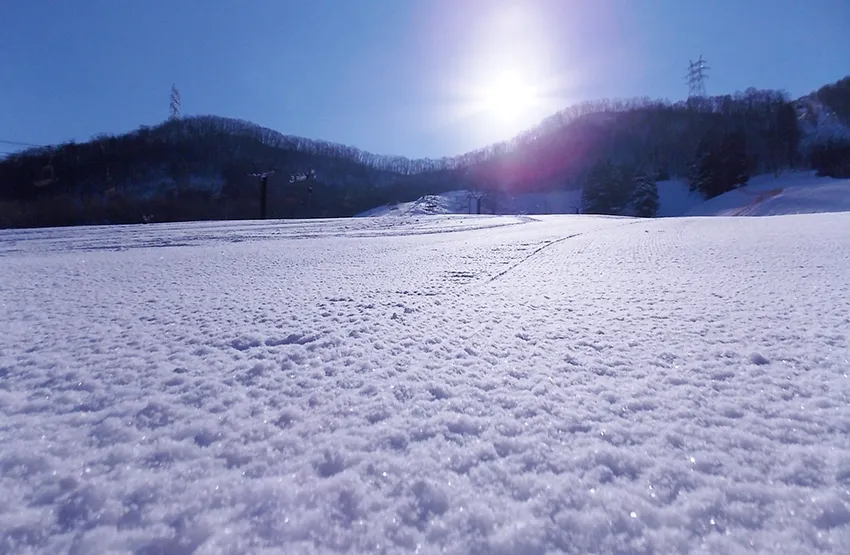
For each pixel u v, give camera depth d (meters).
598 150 100.62
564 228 18.20
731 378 2.70
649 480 1.71
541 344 3.46
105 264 9.86
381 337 3.69
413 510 1.57
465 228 21.06
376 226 23.08
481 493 1.65
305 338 3.68
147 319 4.53
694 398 2.42
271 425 2.18
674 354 3.16
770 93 94.38
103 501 1.64
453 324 4.11
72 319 4.58
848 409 2.24
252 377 2.84
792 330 3.63
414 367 2.96
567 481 1.71
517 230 18.56
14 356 3.37
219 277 7.58
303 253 11.80
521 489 1.67
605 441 1.99
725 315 4.21
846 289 5.10
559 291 5.73
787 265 7.02
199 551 1.39
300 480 1.74
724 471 1.76
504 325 4.06
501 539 1.44
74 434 2.14
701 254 8.91
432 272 7.71
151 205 55.47
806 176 59.81
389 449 1.94
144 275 7.98
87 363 3.17
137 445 2.02
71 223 48.78
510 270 7.80
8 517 1.56
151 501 1.63
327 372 2.89
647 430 2.08
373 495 1.64
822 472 1.73
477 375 2.81
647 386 2.60
